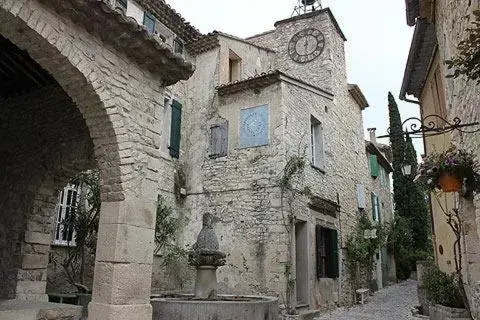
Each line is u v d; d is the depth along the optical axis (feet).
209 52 41.75
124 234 15.08
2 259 20.88
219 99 39.58
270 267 32.83
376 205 62.18
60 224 28.37
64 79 14.73
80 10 13.87
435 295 27.22
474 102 16.25
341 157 46.98
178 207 37.91
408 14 26.08
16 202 21.48
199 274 24.30
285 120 35.83
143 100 16.98
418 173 15.76
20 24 12.72
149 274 15.87
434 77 29.19
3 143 22.84
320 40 47.19
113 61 15.74
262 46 49.70
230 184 36.60
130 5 34.19
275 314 22.40
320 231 38.86
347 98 51.75
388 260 71.41
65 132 20.92
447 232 29.14
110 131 15.40
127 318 14.58
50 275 28.30
